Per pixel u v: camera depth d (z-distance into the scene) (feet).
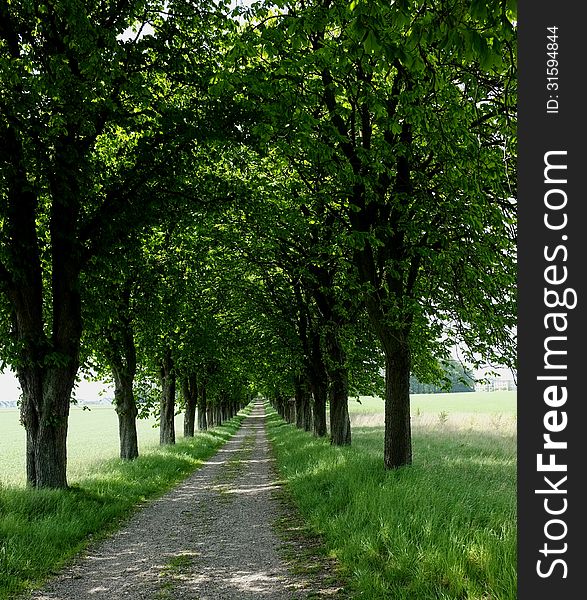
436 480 33.91
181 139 39.96
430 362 56.65
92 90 33.99
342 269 51.72
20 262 38.32
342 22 29.76
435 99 30.50
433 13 17.04
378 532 25.22
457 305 41.39
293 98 34.68
